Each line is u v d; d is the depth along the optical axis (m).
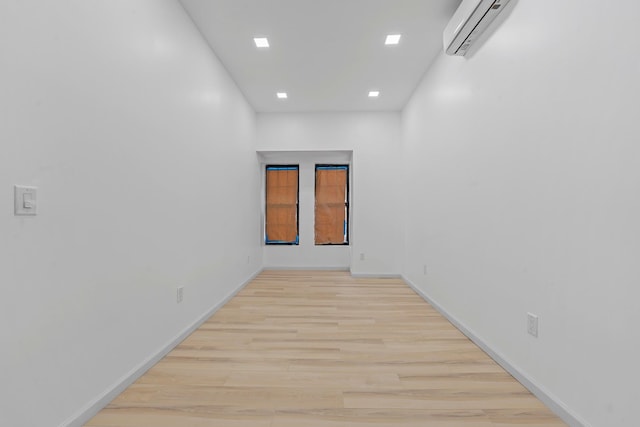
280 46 3.48
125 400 1.82
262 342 2.71
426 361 2.36
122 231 1.93
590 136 1.51
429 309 3.72
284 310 3.66
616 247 1.37
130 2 2.02
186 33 2.84
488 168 2.49
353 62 3.87
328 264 6.70
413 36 3.32
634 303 1.29
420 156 4.43
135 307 2.07
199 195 3.10
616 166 1.37
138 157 2.10
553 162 1.77
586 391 1.53
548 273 1.80
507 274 2.22
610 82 1.40
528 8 1.98
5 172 1.24
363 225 5.66
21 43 1.29
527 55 2.00
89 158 1.66
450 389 1.96
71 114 1.54
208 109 3.36
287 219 6.75
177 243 2.65
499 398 1.86
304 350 2.55
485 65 2.53
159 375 2.12
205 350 2.54
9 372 1.25
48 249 1.42
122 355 1.94
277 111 5.65
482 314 2.59
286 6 2.82
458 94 3.09
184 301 2.79
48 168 1.42
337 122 5.68
